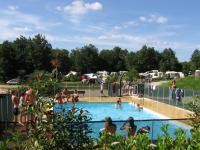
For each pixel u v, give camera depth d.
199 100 11.16
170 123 15.09
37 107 6.68
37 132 6.42
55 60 7.23
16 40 94.12
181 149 6.20
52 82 6.91
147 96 45.62
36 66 92.94
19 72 86.25
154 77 101.38
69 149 6.44
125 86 51.62
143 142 6.23
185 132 6.68
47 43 95.25
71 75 75.19
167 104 37.50
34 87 6.86
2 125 10.08
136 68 136.25
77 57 122.69
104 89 52.28
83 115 6.73
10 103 25.92
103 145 6.61
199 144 6.20
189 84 68.44
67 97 7.10
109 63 133.38
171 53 139.62
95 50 126.62
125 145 6.25
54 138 6.38
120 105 44.06
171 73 106.31
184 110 31.72
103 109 44.75
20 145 6.38
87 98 48.78
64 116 6.58
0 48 90.31
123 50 142.62
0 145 6.28
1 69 89.31
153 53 137.75
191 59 136.00
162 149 6.12
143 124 14.03
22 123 6.74
